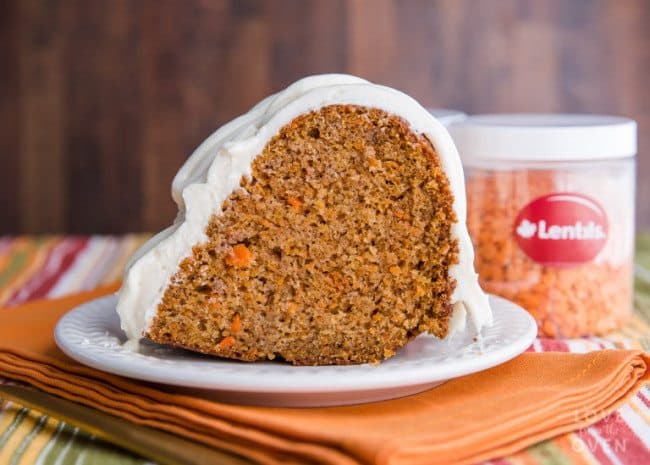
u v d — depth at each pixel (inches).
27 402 15.8
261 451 13.8
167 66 33.5
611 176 19.4
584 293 19.3
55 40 33.5
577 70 33.8
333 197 16.1
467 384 15.7
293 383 14.4
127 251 26.8
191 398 14.7
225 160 15.9
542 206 19.1
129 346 16.1
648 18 33.5
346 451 13.3
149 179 34.1
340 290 16.2
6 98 33.9
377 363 15.9
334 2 33.2
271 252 16.1
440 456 13.6
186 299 16.1
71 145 34.0
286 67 33.5
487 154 19.3
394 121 15.9
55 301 20.4
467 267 16.2
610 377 15.7
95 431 14.9
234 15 33.3
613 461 14.2
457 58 33.5
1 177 34.3
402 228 16.1
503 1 33.4
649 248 25.6
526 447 14.6
